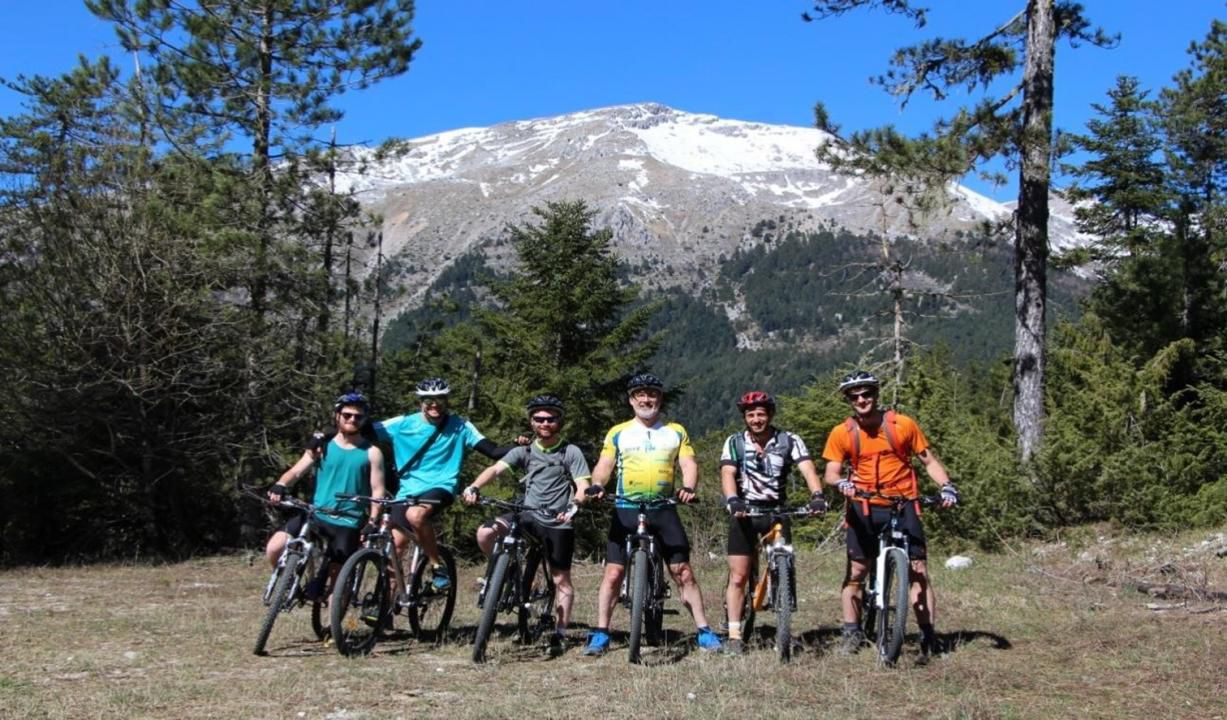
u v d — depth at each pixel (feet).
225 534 66.90
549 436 25.30
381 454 25.38
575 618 30.48
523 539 25.07
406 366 82.48
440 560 26.27
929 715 18.78
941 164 50.01
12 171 57.52
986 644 24.94
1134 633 25.73
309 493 63.72
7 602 33.91
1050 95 52.60
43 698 19.56
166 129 62.64
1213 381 70.69
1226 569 35.99
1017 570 39.22
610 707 19.30
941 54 55.52
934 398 59.00
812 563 43.96
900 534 23.21
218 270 59.31
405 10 69.15
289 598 24.29
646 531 24.53
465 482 55.62
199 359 59.41
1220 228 79.71
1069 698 19.92
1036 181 52.13
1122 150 92.07
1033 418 51.78
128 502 63.05
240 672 22.16
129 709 18.81
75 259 56.85
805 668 22.33
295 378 63.05
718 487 56.59
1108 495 46.26
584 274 64.44
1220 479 49.70
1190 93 88.79
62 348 57.31
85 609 32.01
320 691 20.39
